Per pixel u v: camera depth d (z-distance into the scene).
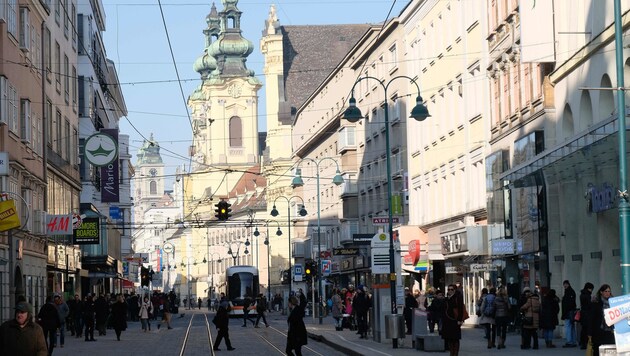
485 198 52.41
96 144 52.09
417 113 42.31
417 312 36.50
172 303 111.56
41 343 16.17
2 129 41.94
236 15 185.75
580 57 37.88
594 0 36.62
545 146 42.44
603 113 35.97
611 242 36.41
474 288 53.91
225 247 187.38
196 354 38.28
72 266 65.69
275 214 98.12
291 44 135.75
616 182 33.34
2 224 34.97
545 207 41.88
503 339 34.84
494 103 50.66
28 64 48.88
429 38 64.25
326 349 40.47
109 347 42.84
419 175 67.38
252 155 184.50
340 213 99.00
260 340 48.44
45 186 53.41
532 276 44.72
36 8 51.41
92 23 76.50
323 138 106.31
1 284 42.62
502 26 48.50
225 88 183.00
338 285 99.12
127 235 116.75
